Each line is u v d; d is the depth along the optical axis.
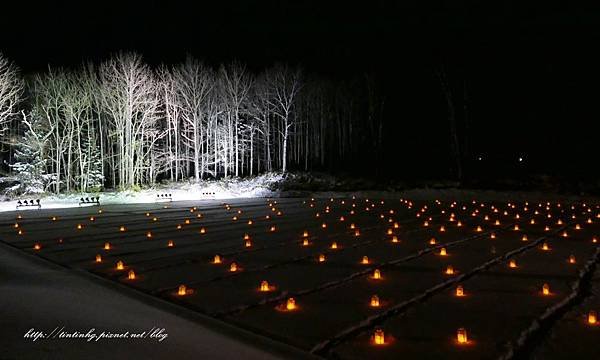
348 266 11.35
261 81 49.19
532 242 14.74
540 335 6.74
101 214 24.55
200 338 6.39
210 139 47.69
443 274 10.45
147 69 43.44
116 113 42.12
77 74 44.19
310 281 9.86
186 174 48.12
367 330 6.90
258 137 51.16
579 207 26.58
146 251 13.51
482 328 6.97
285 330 6.89
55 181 39.53
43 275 10.35
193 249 13.80
